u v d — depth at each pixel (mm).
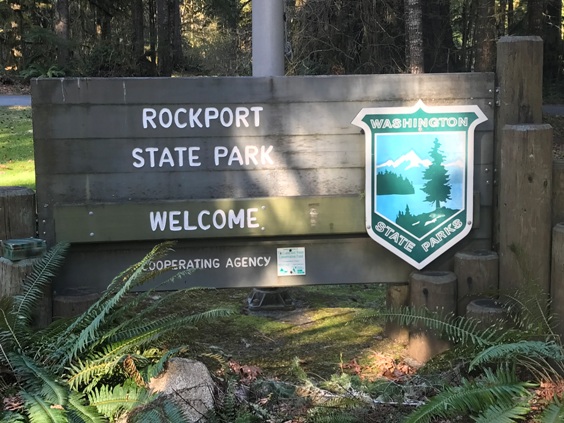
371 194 4164
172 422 2789
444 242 4238
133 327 3594
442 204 4215
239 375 3756
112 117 4035
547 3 23938
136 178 4078
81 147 4027
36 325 3857
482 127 4230
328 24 14133
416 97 4160
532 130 3936
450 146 4191
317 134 4148
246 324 4859
